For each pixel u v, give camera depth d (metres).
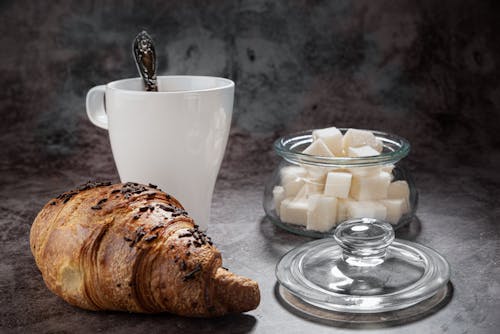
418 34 1.07
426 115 1.07
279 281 0.71
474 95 1.07
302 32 1.07
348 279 0.70
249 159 1.00
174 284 0.66
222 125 0.79
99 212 0.68
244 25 1.06
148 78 0.81
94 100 0.81
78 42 1.05
